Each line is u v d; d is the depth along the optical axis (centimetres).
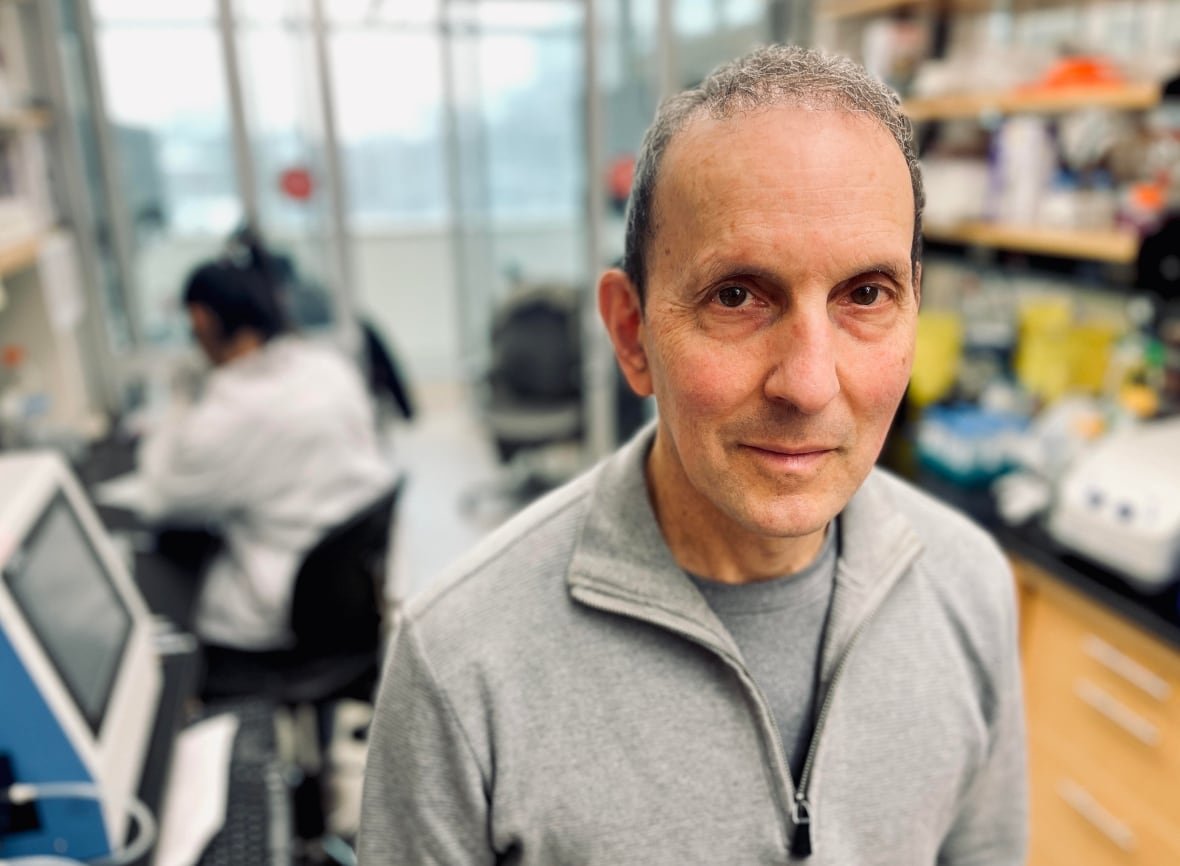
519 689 59
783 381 48
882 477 72
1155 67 170
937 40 237
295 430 188
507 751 58
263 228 324
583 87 299
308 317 339
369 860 64
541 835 59
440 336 602
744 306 49
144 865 86
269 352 195
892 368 51
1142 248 156
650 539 60
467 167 449
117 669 97
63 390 252
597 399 332
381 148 559
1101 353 201
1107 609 140
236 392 188
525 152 419
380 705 63
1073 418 182
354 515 171
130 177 310
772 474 51
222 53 301
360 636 183
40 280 241
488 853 62
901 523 66
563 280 366
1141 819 142
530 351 356
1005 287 228
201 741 108
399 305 592
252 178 317
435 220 582
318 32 312
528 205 427
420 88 479
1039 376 209
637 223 54
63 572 94
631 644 60
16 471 101
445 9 424
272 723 119
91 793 83
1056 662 157
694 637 59
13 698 78
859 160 47
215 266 194
